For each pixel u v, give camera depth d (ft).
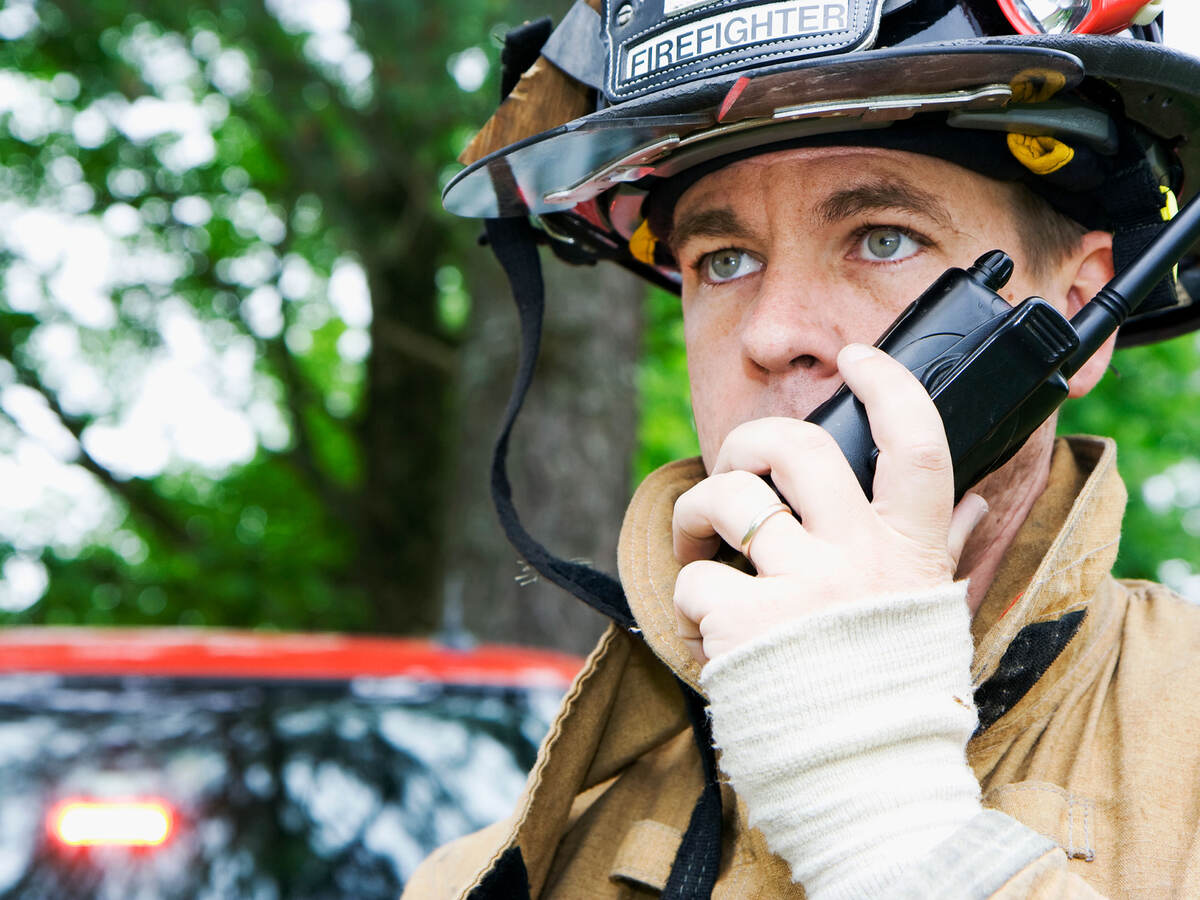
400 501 29.71
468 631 16.05
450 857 4.59
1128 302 3.15
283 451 30.50
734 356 3.69
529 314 4.47
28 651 8.89
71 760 7.91
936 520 2.86
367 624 30.07
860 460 2.98
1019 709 3.37
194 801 7.75
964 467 2.99
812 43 3.12
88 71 24.38
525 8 16.22
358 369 39.60
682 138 3.51
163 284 30.42
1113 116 3.46
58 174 28.43
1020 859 2.57
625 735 4.22
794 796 2.69
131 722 8.23
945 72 3.05
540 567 4.15
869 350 3.03
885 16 3.19
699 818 3.68
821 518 2.84
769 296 3.50
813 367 3.46
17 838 7.49
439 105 17.49
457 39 17.13
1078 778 3.23
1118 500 3.56
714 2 3.23
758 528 2.90
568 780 4.01
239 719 8.35
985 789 3.34
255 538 34.40
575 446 16.21
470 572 16.29
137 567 38.68
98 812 7.58
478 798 8.02
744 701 2.74
